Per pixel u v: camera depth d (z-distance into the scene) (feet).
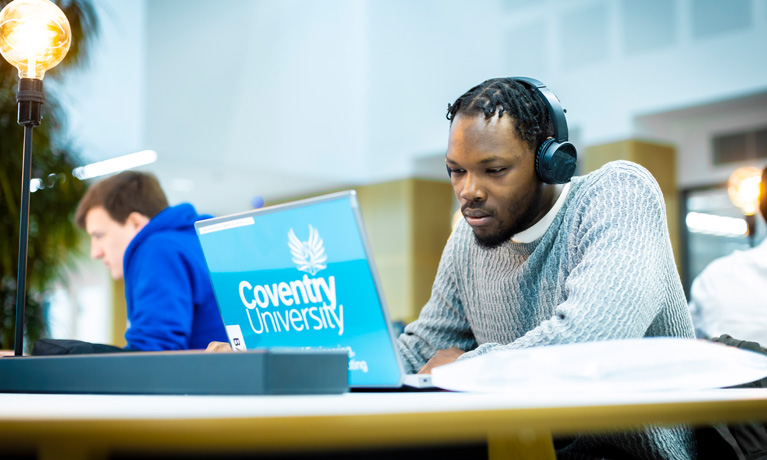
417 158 32.83
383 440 1.98
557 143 4.14
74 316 31.48
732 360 3.03
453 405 2.19
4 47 4.32
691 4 24.00
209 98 29.19
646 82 25.07
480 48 29.40
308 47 32.50
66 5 12.09
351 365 3.12
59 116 12.50
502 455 2.48
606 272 3.78
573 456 4.23
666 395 2.78
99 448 1.79
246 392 2.46
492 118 4.06
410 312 32.78
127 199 7.95
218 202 38.81
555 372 2.84
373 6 33.47
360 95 33.99
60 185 12.06
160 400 2.41
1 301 11.80
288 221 3.15
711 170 26.43
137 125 26.99
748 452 4.18
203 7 28.96
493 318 4.83
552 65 27.35
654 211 4.13
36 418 1.78
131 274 7.51
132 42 26.94
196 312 7.56
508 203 4.14
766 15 22.49
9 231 11.58
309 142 32.37
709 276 8.18
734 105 24.48
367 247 2.91
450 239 5.25
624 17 25.54
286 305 3.27
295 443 1.88
